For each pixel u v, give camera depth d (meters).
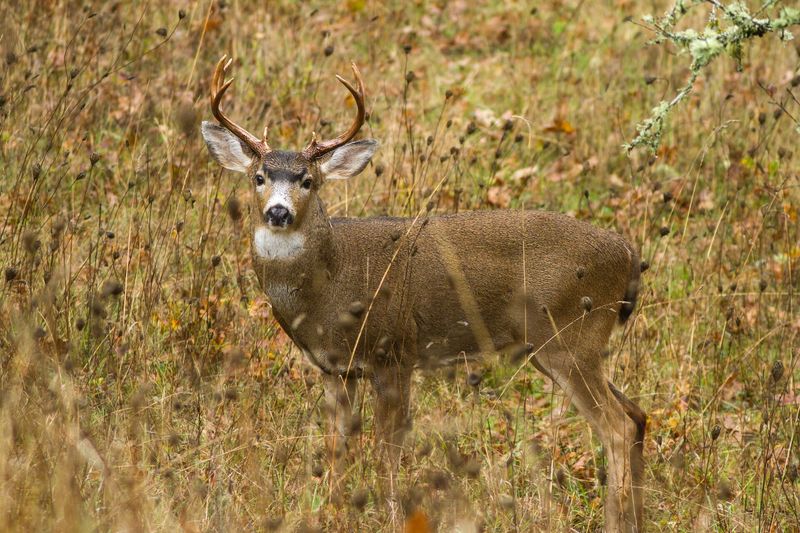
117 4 15.81
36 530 7.49
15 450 8.20
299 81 16.59
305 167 9.95
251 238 10.21
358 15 20.00
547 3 21.42
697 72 8.91
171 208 12.55
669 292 12.77
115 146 14.36
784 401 11.30
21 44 14.84
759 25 8.52
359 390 11.43
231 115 14.91
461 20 20.83
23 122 13.79
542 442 10.95
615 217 14.17
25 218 10.91
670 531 9.80
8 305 9.80
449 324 10.51
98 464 8.57
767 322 12.56
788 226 14.20
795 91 16.88
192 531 8.09
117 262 11.80
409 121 16.11
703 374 11.83
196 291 11.23
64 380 8.98
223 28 17.20
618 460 10.00
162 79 15.56
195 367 10.22
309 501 8.88
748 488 10.29
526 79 18.45
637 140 9.23
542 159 16.12
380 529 8.65
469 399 10.93
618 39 19.84
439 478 8.38
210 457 8.90
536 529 8.71
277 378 10.70
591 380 10.38
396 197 13.26
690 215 14.95
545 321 10.36
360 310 9.48
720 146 16.11
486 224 10.49
